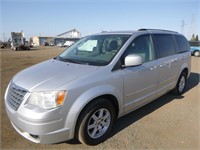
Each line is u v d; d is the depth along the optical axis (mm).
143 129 3504
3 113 4098
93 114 2904
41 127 2490
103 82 2947
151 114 4129
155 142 3119
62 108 2557
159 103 4785
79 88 2680
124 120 3838
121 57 3326
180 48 5270
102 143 3092
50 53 24625
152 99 4164
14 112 2688
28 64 12242
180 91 5391
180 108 4477
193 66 11445
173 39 5012
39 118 2467
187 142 3131
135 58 3176
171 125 3666
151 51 4059
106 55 3430
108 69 3092
